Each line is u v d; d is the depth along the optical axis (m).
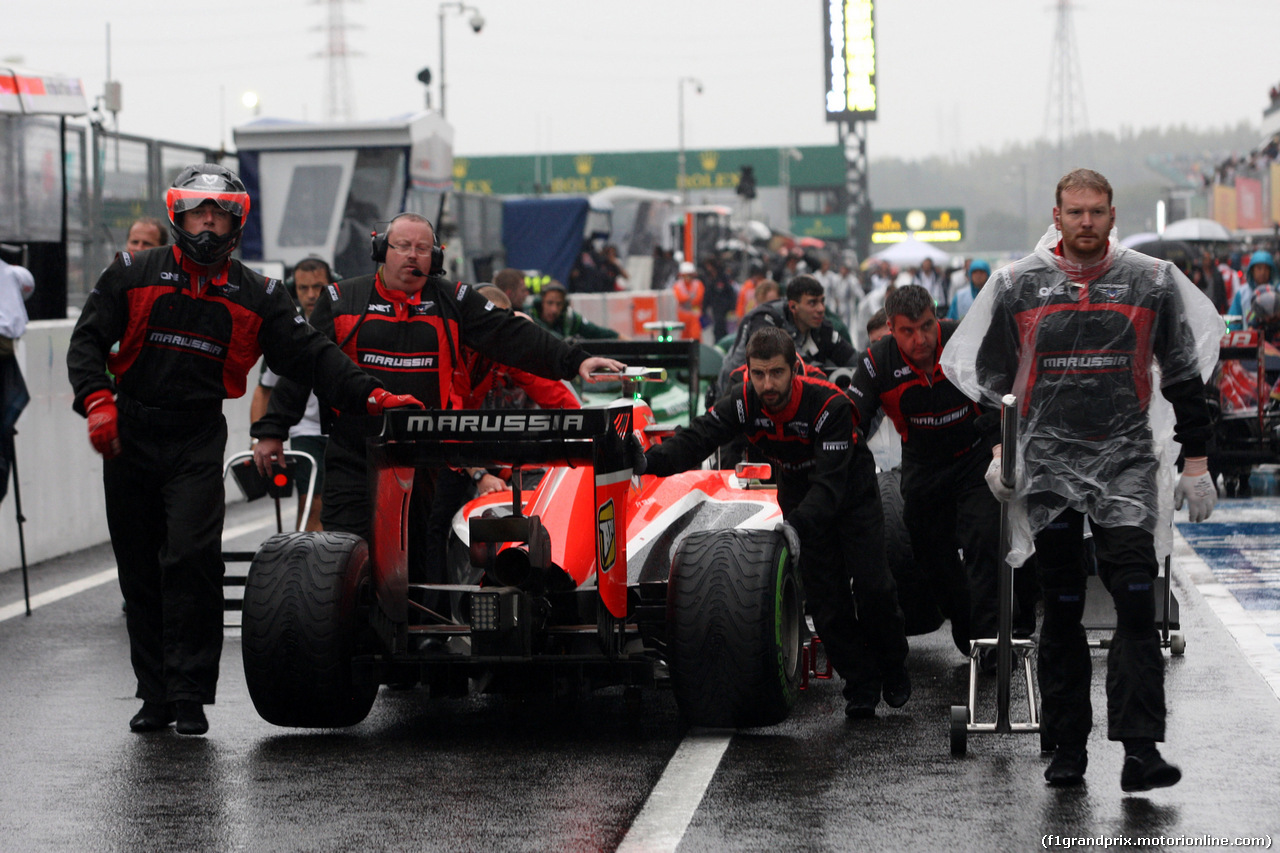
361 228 81.31
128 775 18.83
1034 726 19.33
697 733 20.69
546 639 20.62
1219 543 36.78
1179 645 25.03
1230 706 21.64
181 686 20.80
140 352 20.88
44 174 52.09
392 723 21.62
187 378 20.92
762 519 24.03
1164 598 24.69
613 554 20.03
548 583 21.05
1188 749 19.33
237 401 47.53
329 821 16.78
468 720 21.77
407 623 21.08
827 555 21.31
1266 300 46.81
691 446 21.16
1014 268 17.58
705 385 38.66
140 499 21.23
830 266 136.00
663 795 17.59
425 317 22.69
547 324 41.41
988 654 23.88
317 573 19.94
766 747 19.81
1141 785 16.66
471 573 23.09
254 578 20.02
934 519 24.16
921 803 17.12
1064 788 17.72
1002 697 19.34
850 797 17.41
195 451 21.05
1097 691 22.94
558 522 21.44
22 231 51.19
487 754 19.67
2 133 50.09
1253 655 25.00
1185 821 16.33
